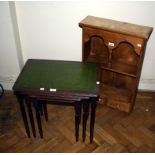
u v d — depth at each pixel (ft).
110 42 7.35
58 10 8.16
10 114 8.45
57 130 7.80
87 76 6.66
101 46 8.29
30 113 6.81
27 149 7.13
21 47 9.24
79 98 6.09
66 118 8.32
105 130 7.79
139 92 9.52
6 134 7.65
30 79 6.50
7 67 9.25
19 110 8.65
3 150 7.07
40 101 6.95
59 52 9.20
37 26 8.63
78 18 8.26
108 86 8.81
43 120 8.22
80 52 9.05
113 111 8.59
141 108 8.73
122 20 8.04
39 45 9.11
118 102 8.14
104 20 7.59
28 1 8.06
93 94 6.01
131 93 8.44
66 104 8.65
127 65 8.04
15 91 6.21
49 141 7.40
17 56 8.93
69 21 8.36
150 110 8.64
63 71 6.87
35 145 7.27
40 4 8.09
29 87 6.19
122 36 7.00
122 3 7.68
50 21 8.45
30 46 9.20
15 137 7.55
